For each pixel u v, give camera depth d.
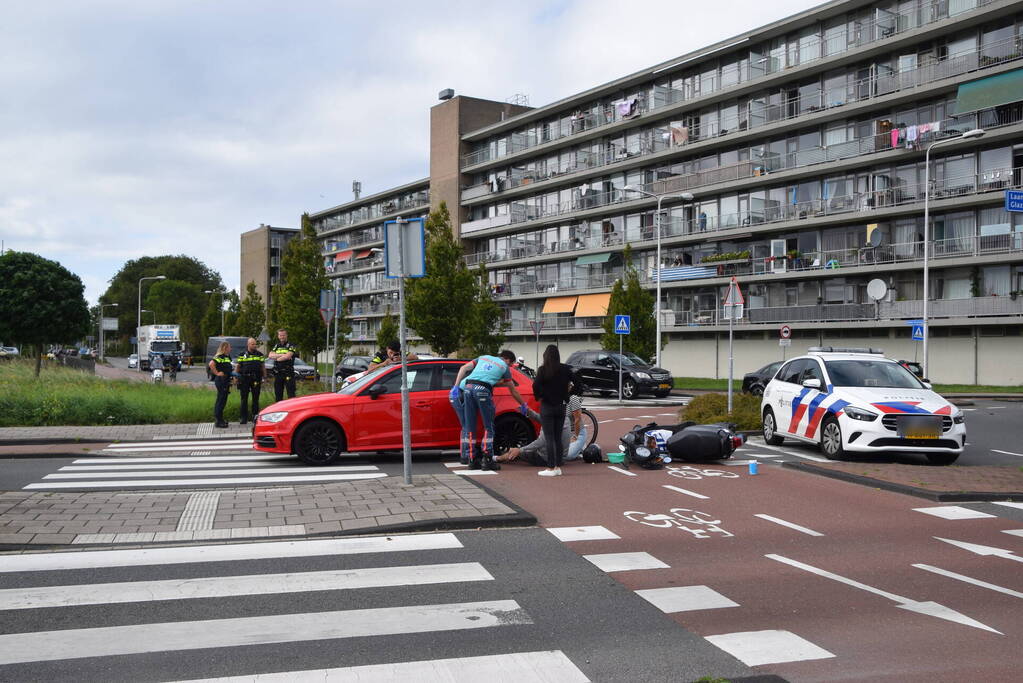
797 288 42.19
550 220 55.44
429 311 35.56
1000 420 20.23
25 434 15.37
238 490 9.01
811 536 7.24
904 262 36.91
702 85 46.72
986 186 34.72
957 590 5.65
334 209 87.94
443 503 8.10
